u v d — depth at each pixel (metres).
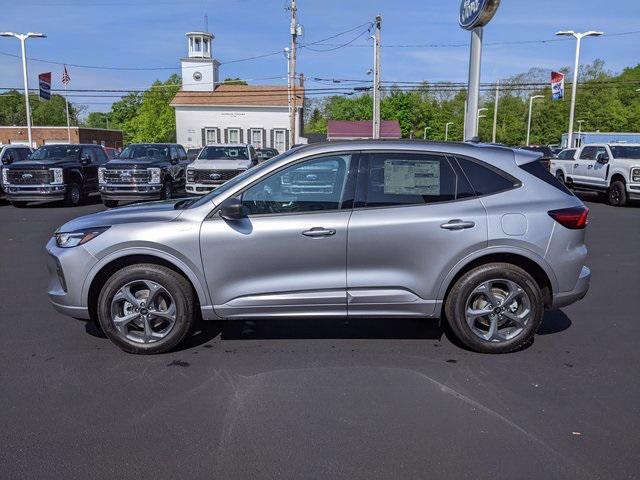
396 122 60.44
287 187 4.58
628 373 4.36
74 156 18.00
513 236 4.55
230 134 49.88
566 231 4.64
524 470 3.04
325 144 4.68
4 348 4.85
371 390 4.04
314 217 4.51
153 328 4.73
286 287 4.56
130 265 4.66
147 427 3.50
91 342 5.01
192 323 4.72
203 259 4.52
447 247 4.53
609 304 6.32
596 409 3.75
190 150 35.72
